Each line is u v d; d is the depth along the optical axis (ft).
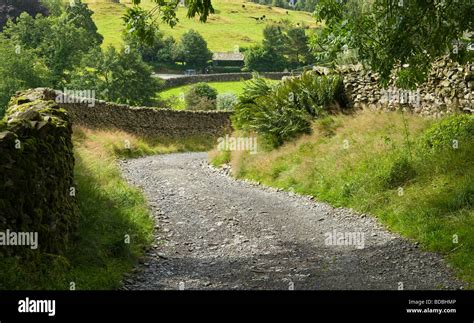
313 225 32.22
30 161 19.43
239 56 291.17
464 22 31.27
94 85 174.81
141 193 39.09
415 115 47.62
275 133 56.54
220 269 23.84
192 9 31.60
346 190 37.29
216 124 108.58
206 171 58.90
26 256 18.13
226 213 35.63
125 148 71.15
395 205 31.91
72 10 243.60
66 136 26.25
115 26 325.62
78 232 24.14
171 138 98.48
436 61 46.96
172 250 27.04
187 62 285.64
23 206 18.86
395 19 31.50
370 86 55.67
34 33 181.88
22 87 142.61
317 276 22.62
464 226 26.07
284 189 44.42
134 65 180.65
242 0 502.38
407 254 25.05
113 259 23.09
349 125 50.26
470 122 37.22
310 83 59.11
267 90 64.59
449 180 31.68
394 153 38.63
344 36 33.22
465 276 21.57
